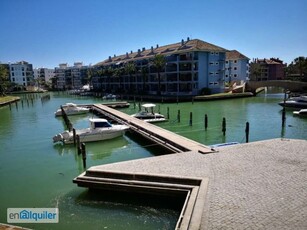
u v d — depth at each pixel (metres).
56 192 14.91
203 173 13.45
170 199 12.70
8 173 18.61
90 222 11.59
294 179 12.42
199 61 70.44
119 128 27.30
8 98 82.81
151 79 81.81
